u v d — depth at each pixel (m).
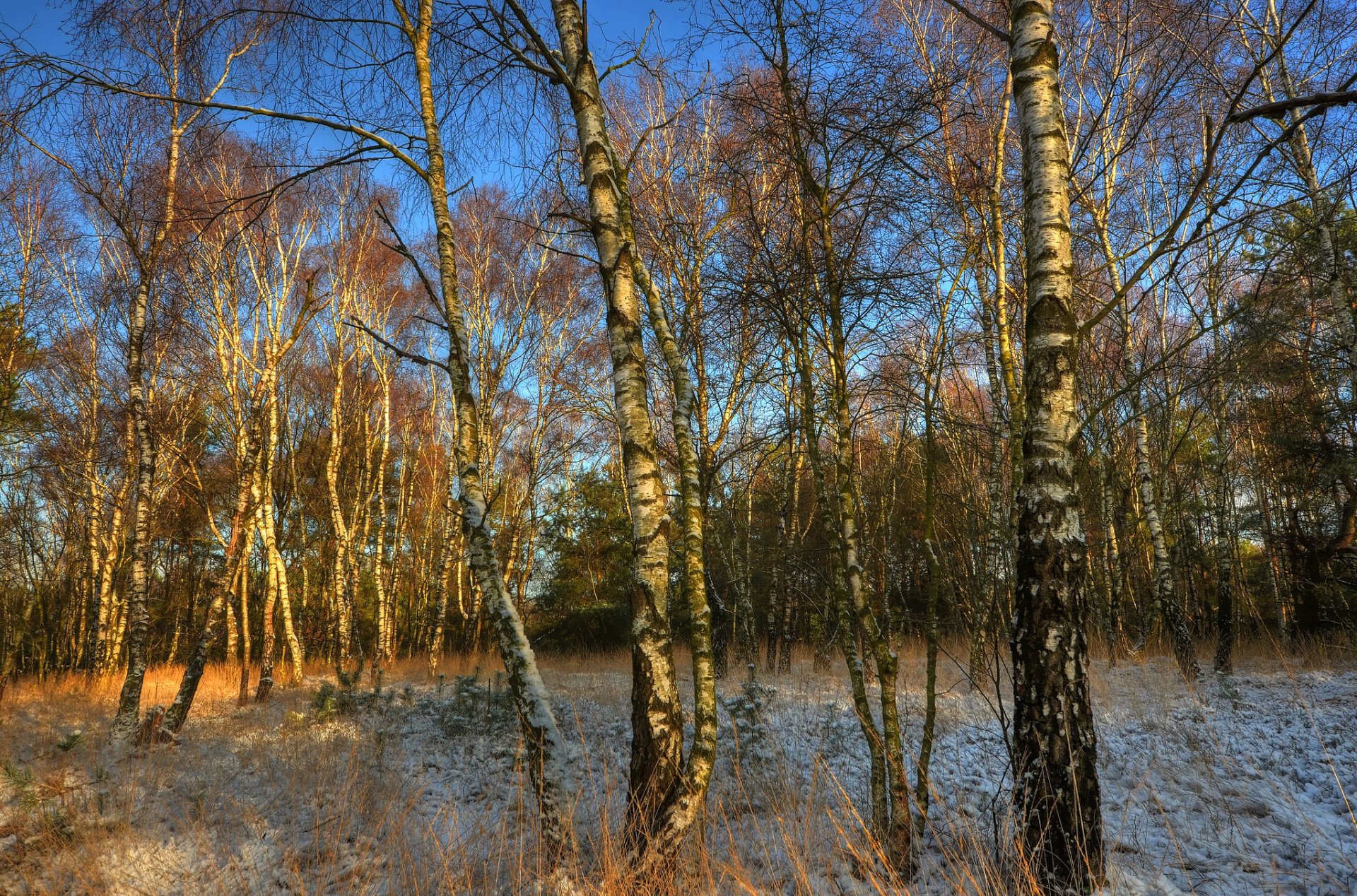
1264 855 4.02
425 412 19.64
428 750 7.22
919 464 5.94
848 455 4.67
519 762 4.19
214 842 4.89
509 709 7.91
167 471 15.77
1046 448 3.51
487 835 4.37
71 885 4.20
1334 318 9.38
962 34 6.85
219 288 12.21
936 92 4.75
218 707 10.60
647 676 3.87
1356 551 12.57
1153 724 6.71
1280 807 4.72
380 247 15.70
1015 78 3.88
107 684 12.95
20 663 17.23
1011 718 7.29
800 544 11.99
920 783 4.26
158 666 17.92
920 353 5.00
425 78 5.24
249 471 9.52
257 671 16.17
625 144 11.34
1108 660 11.83
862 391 5.07
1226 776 5.37
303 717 8.34
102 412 15.54
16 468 15.46
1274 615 17.08
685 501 4.29
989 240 5.57
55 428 15.91
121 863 4.48
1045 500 3.47
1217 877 3.77
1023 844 3.31
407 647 23.94
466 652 17.83
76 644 18.86
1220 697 8.31
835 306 4.67
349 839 4.81
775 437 5.49
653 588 3.98
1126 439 12.80
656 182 9.94
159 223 8.88
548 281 16.02
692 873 3.44
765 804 4.88
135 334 9.14
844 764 6.01
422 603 23.53
